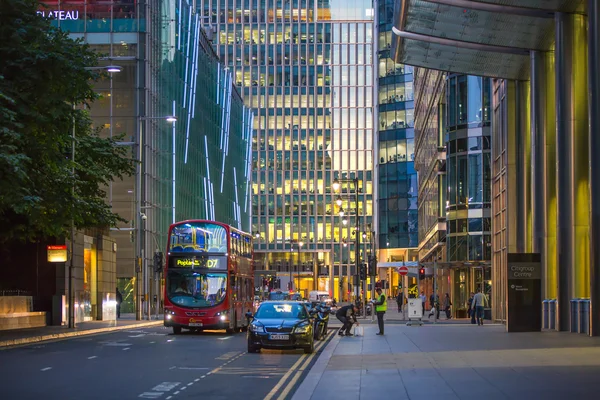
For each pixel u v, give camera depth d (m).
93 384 18.16
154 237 78.31
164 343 33.66
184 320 41.31
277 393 16.64
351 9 172.62
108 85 75.19
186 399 15.69
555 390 14.96
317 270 166.25
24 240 41.88
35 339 34.72
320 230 168.50
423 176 96.12
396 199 123.06
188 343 33.78
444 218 76.69
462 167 66.94
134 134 74.81
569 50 36.09
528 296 36.62
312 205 169.38
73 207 35.22
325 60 171.88
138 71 75.56
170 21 85.56
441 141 77.06
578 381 16.34
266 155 170.38
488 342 29.64
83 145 42.91
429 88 85.75
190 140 94.19
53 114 30.31
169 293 41.81
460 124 67.12
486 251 65.50
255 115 171.25
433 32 41.28
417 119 105.38
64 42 31.56
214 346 31.84
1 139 29.11
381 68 125.69
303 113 171.12
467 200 66.50
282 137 170.75
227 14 172.88
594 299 31.30
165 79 83.31
